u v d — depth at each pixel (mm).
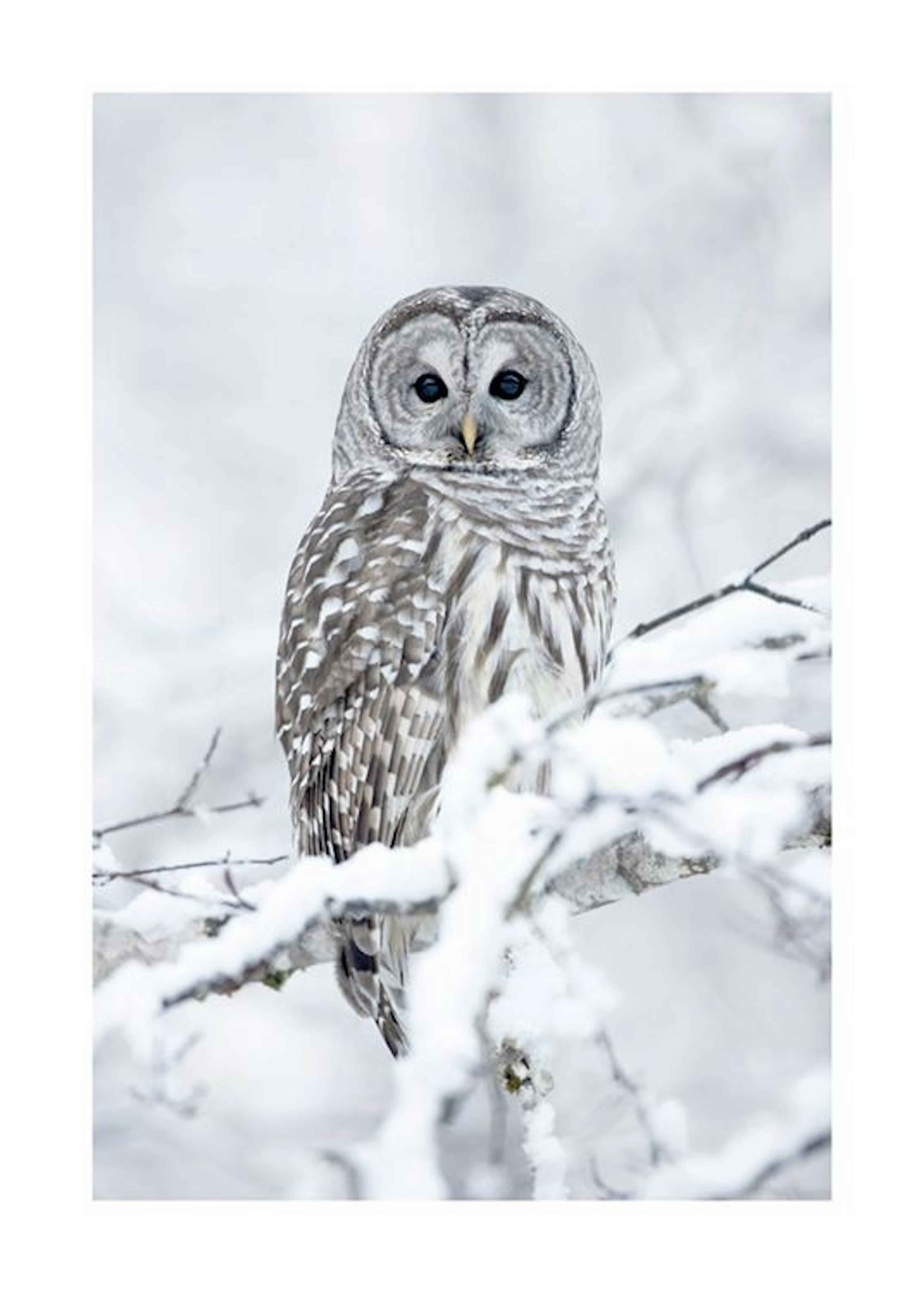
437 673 9773
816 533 7410
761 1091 11461
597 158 16797
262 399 16594
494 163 16984
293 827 10336
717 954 13250
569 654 10031
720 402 14820
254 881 12031
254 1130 10773
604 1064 7949
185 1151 10016
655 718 10281
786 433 14969
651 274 16203
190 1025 11320
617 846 8148
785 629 7906
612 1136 7762
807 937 7199
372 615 9836
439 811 9500
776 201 15773
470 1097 5984
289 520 16125
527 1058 7387
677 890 13555
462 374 10383
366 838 9812
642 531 14625
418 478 10273
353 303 16781
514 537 10000
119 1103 9969
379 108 17109
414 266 16797
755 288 15344
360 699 9805
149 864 12891
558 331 10703
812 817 7859
